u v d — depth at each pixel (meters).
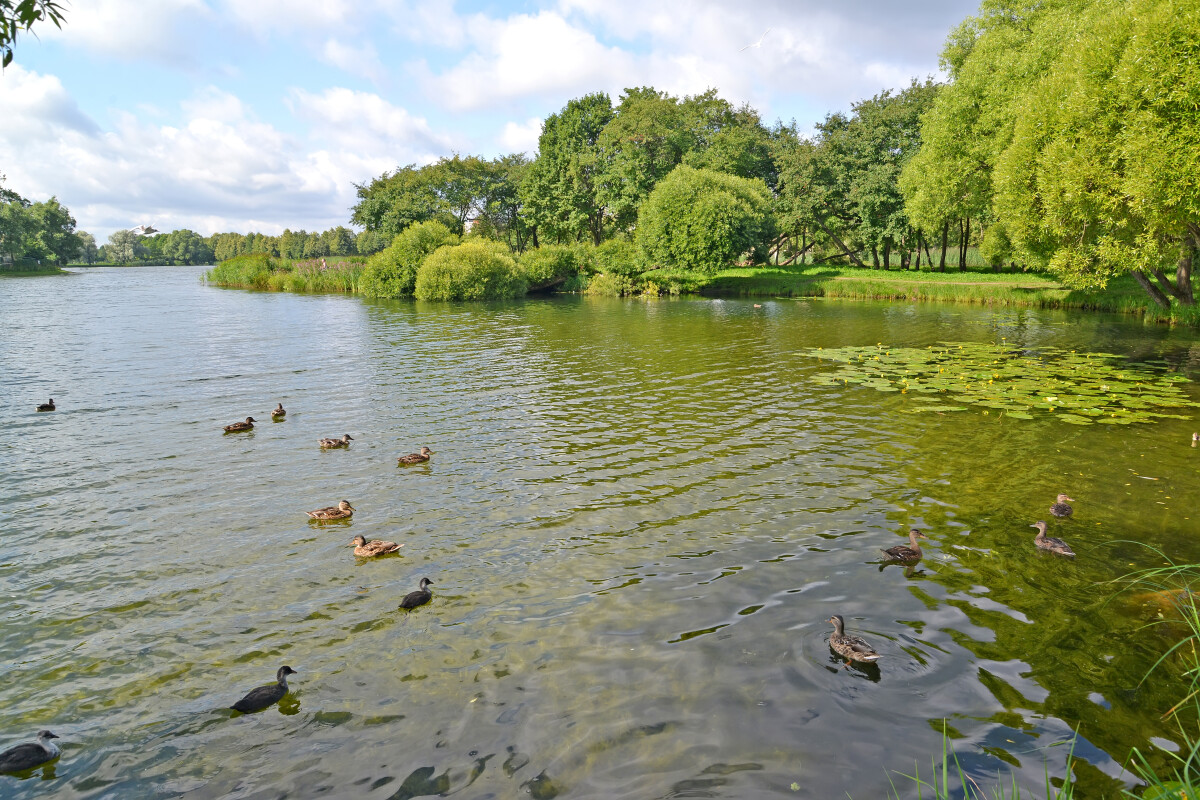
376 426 17.30
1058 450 14.62
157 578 9.60
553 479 13.27
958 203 47.16
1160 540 10.22
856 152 65.69
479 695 7.04
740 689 7.02
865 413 17.97
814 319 40.00
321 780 5.98
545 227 83.81
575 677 7.28
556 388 21.66
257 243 179.75
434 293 57.53
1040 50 37.97
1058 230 27.58
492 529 11.03
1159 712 6.55
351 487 13.02
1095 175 24.78
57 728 6.71
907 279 57.78
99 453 15.14
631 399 20.00
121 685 7.35
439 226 65.00
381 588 9.26
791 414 17.97
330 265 74.75
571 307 51.03
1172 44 22.45
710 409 18.64
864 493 12.33
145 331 36.31
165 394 21.02
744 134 75.19
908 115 61.81
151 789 5.93
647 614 8.46
